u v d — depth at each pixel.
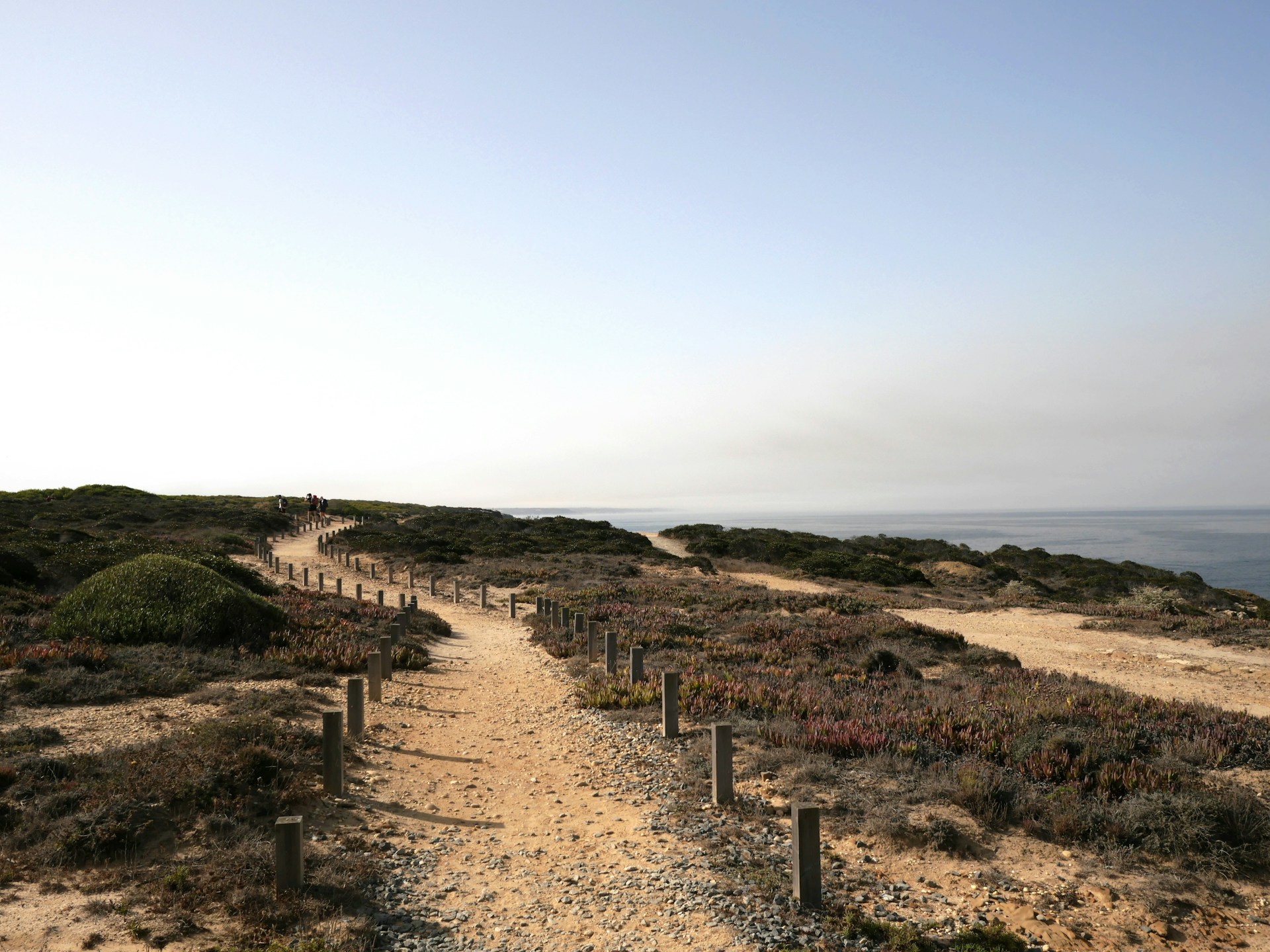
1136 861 7.61
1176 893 7.01
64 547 26.20
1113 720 12.02
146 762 8.49
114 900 6.12
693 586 34.91
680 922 6.28
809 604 28.23
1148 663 21.25
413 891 6.80
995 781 8.92
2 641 14.27
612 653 16.61
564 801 9.34
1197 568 107.38
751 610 27.36
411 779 9.96
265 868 6.59
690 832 8.21
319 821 8.09
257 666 14.97
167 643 15.95
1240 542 183.12
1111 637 25.67
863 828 8.20
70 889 6.27
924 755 10.45
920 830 8.02
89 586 16.78
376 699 13.88
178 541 44.38
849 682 15.66
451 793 9.54
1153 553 140.12
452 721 13.12
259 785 8.34
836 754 10.79
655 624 22.48
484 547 50.16
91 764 8.56
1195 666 20.45
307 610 21.94
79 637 15.48
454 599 32.16
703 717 12.94
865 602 29.67
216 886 6.33
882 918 6.42
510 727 12.88
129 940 5.60
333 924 5.99
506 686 16.27
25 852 6.69
